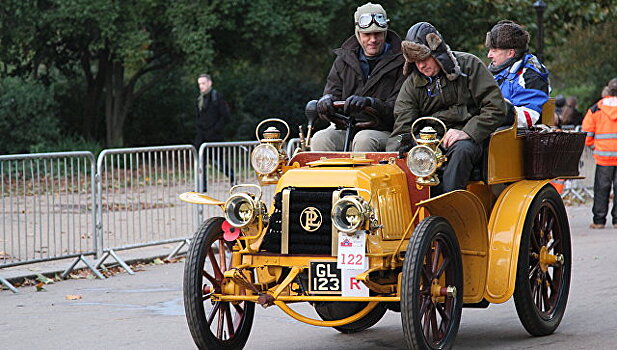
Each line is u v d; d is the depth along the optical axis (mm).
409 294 9289
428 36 10773
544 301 12180
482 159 10969
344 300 9562
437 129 11102
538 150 11914
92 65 52625
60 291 15844
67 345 11641
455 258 10109
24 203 16734
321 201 9703
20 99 40000
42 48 45438
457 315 10141
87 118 48562
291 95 51531
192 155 20234
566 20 46969
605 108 23547
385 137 11711
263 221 9945
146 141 52125
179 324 12914
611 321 12594
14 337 12172
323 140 11914
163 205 19656
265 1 41625
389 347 11430
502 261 10977
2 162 16562
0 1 41000
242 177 21375
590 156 31203
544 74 12898
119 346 11531
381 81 12445
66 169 17469
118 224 19672
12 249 16516
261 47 43281
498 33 12969
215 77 51688
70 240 19109
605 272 16609
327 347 11445
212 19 40719
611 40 63938
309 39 46938
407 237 10266
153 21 42062
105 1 40250
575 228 24016
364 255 9414
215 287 10312
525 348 11102
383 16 12438
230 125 51656
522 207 11250
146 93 51344
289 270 10062
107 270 17672
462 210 10469
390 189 10180
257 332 12391
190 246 10109
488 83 10820
